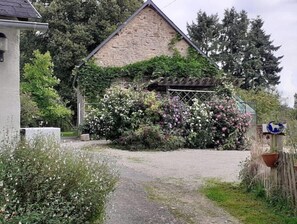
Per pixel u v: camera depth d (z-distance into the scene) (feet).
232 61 129.49
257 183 20.99
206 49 132.98
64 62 91.09
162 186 22.66
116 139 41.75
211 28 134.21
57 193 11.98
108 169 17.75
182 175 25.82
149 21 61.98
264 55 134.51
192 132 42.01
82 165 13.96
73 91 93.30
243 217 17.06
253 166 21.56
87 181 13.33
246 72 127.44
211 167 28.94
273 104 67.67
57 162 13.02
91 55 59.62
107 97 43.37
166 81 50.06
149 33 61.87
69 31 94.32
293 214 16.67
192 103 47.06
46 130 18.02
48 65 72.43
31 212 10.94
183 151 38.91
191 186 22.81
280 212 17.31
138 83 52.24
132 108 41.83
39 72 71.15
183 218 16.94
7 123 16.85
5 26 15.43
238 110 45.16
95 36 95.45
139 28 61.62
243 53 132.16
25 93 62.69
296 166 16.92
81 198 12.64
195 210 18.16
